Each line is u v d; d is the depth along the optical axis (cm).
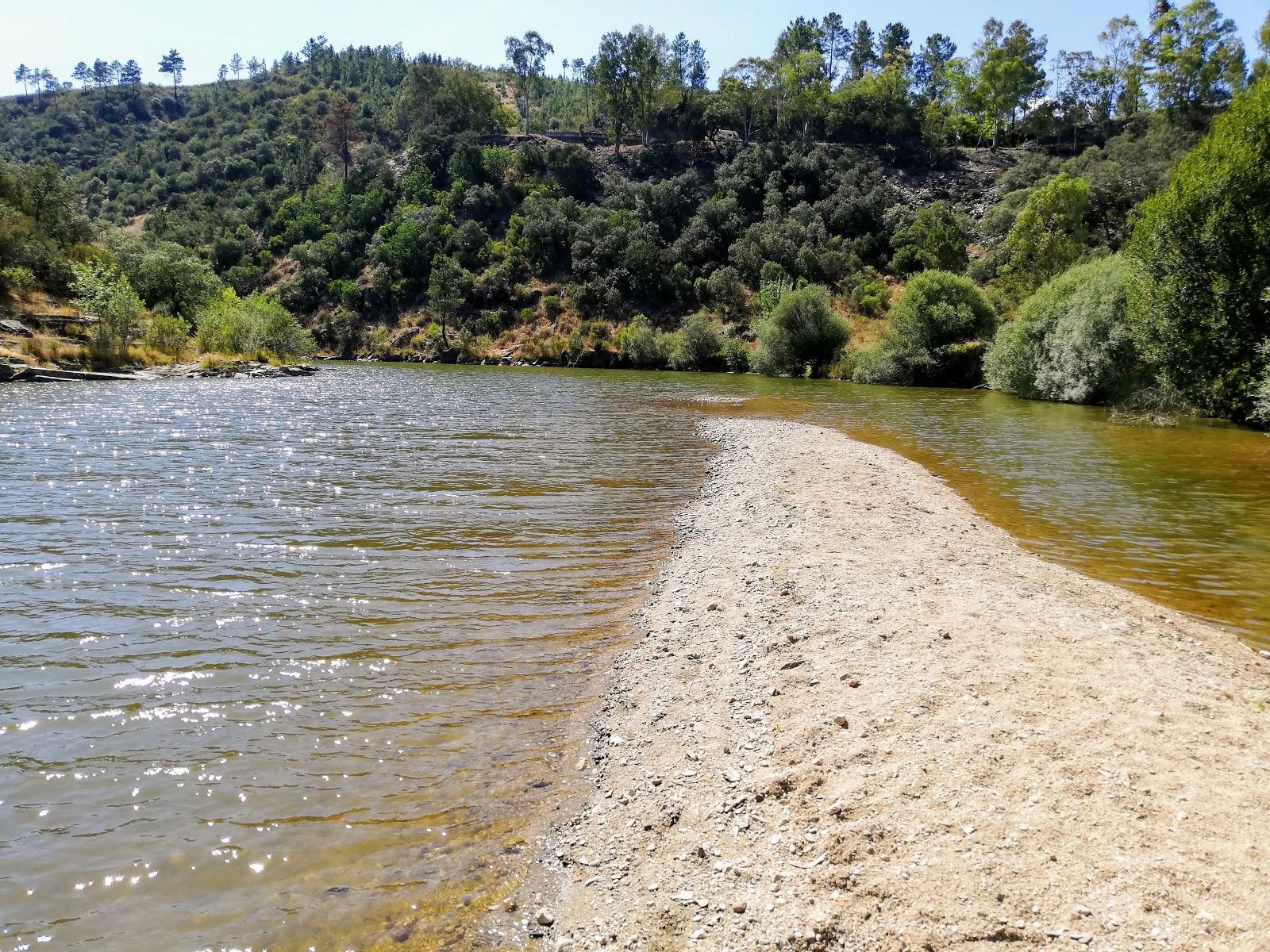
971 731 596
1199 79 8825
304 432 2397
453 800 565
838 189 8969
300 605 939
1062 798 510
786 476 1744
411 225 8900
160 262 6169
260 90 17338
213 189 12038
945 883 443
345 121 12169
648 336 7119
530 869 491
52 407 2702
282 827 528
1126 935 397
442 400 3619
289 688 728
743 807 543
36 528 1227
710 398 3928
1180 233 2753
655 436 2553
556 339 7719
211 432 2312
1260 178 2567
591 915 448
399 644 838
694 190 9631
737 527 1326
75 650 789
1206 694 677
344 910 452
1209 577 1105
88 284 4328
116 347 4272
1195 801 509
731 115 11219
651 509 1507
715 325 7138
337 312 8600
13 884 464
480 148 10362
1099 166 7700
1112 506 1545
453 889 471
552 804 562
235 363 4734
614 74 10962
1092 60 10075
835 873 462
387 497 1527
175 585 988
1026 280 5825
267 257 9675
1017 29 10438
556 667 796
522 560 1155
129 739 629
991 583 992
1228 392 2780
